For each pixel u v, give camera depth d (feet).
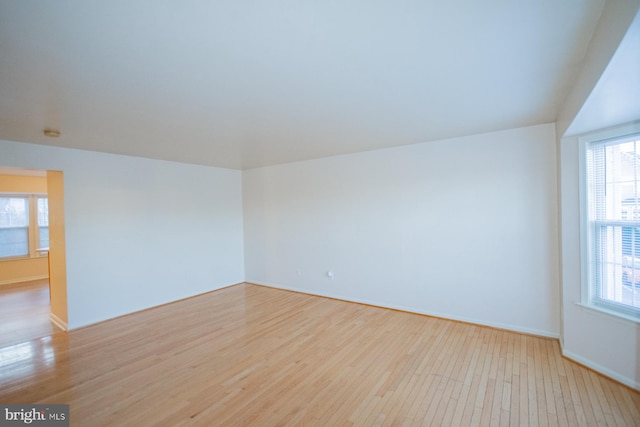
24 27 4.40
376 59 5.71
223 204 18.97
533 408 6.93
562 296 9.35
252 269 19.83
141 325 12.64
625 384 7.55
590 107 6.27
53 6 3.94
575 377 8.09
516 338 10.61
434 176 12.65
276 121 9.45
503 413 6.81
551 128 10.25
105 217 13.50
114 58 5.43
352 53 5.47
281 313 13.83
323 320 12.82
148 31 4.62
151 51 5.23
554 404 7.04
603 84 5.07
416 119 9.60
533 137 10.57
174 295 16.12
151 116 8.71
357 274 15.14
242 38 4.89
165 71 5.99
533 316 10.78
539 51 5.52
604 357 8.07
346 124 9.96
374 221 14.43
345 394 7.61
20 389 8.02
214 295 17.19
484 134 11.48
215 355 9.78
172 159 15.74
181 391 7.82
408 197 13.37
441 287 12.69
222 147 13.01
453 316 12.44
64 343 10.90
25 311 14.92
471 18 4.49
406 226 13.50
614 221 7.97
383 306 14.34
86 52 5.20
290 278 17.89
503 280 11.30
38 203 22.50
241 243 20.17
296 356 9.63
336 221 15.76
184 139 11.47
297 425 6.54
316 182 16.44
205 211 17.89
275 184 18.34
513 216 11.03
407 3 4.10
